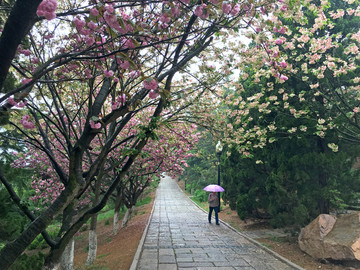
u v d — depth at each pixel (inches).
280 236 322.0
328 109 271.9
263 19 131.0
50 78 154.2
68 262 201.3
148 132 132.0
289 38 275.6
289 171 278.1
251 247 282.8
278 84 285.3
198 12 97.3
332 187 256.1
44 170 437.7
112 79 140.3
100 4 75.9
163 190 1446.9
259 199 355.6
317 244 227.1
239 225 414.3
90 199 491.8
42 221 99.5
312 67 265.6
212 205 441.1
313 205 268.5
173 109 260.7
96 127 114.3
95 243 278.4
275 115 308.7
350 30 261.7
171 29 118.6
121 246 317.1
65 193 106.9
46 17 71.4
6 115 124.2
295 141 283.4
